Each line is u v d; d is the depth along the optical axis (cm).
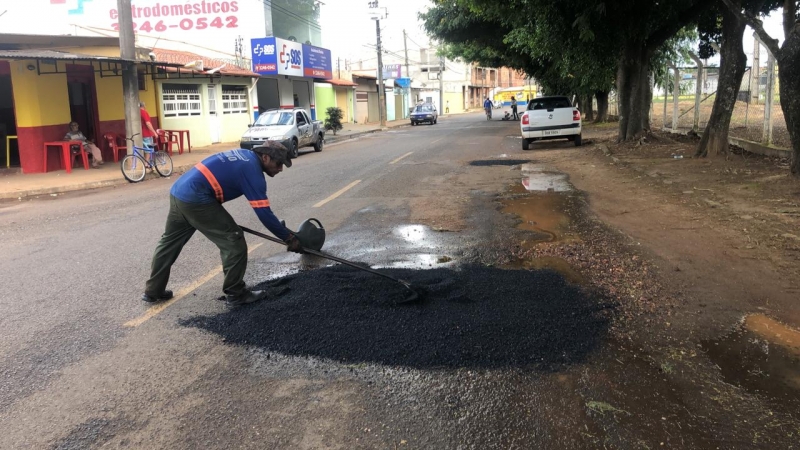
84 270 588
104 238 736
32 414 314
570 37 1501
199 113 2231
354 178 1196
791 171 895
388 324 409
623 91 1678
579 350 366
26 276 571
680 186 923
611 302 440
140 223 829
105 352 388
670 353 362
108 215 909
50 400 328
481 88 8844
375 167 1391
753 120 2012
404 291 466
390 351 371
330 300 457
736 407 304
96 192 1209
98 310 468
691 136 1700
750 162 1112
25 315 460
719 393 317
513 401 313
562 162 1363
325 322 417
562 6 1381
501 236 663
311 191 1041
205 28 2769
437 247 624
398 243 647
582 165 1286
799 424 288
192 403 321
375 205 883
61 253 663
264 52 2594
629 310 426
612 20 1440
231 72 2323
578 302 439
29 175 1415
